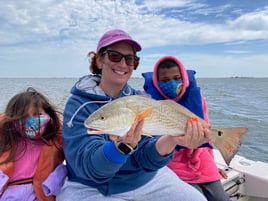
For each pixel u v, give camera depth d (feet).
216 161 3.90
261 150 8.79
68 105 2.37
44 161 2.38
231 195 3.35
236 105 24.31
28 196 2.27
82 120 2.23
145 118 1.78
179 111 1.93
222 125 13.94
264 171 3.59
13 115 2.35
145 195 2.42
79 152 2.06
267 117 16.48
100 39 2.47
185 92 3.14
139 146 2.39
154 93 3.18
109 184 2.27
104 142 2.04
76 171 2.15
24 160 2.36
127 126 1.70
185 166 2.95
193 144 1.97
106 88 2.50
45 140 2.45
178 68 3.06
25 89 2.64
